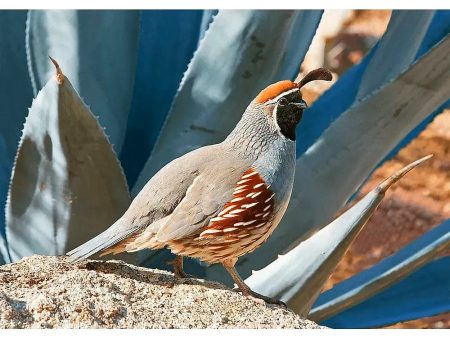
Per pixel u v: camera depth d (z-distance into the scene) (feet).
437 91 36.81
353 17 61.93
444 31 44.14
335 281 56.65
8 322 22.38
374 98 36.86
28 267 26.30
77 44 38.14
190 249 26.68
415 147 59.11
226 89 36.83
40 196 33.76
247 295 27.27
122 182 33.42
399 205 58.65
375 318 43.37
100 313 23.50
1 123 40.06
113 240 26.30
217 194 26.48
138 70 41.65
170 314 24.57
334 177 37.52
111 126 39.22
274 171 27.45
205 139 37.29
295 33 36.65
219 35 36.55
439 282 42.93
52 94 31.12
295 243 37.70
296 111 28.19
